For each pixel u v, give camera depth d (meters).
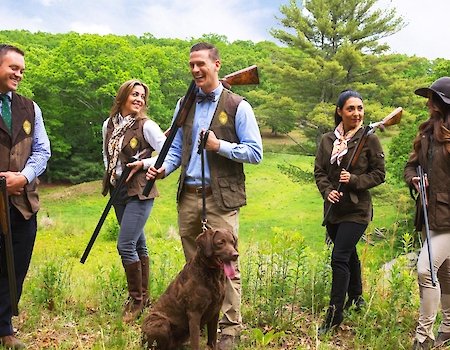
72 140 45.47
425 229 4.31
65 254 7.77
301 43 27.50
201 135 3.96
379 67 26.62
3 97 4.00
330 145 4.81
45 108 43.16
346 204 4.60
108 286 5.28
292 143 32.44
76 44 43.16
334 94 26.31
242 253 6.60
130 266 4.89
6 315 4.09
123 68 43.25
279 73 27.61
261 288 5.17
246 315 4.93
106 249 10.56
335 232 4.85
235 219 4.22
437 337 4.43
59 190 42.19
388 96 26.33
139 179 4.82
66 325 4.70
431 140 4.32
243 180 4.25
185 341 4.02
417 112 25.44
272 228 5.51
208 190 4.13
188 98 4.21
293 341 4.49
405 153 22.20
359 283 5.02
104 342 4.20
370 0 27.64
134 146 4.91
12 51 3.94
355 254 4.96
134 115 5.03
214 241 3.60
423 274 4.18
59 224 15.73
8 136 3.96
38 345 4.29
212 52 4.12
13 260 3.79
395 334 4.39
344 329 4.74
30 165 4.04
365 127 4.58
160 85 49.59
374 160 4.58
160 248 7.67
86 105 43.34
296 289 5.34
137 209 4.85
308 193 37.94
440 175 4.19
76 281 5.96
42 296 5.14
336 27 27.48
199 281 3.72
